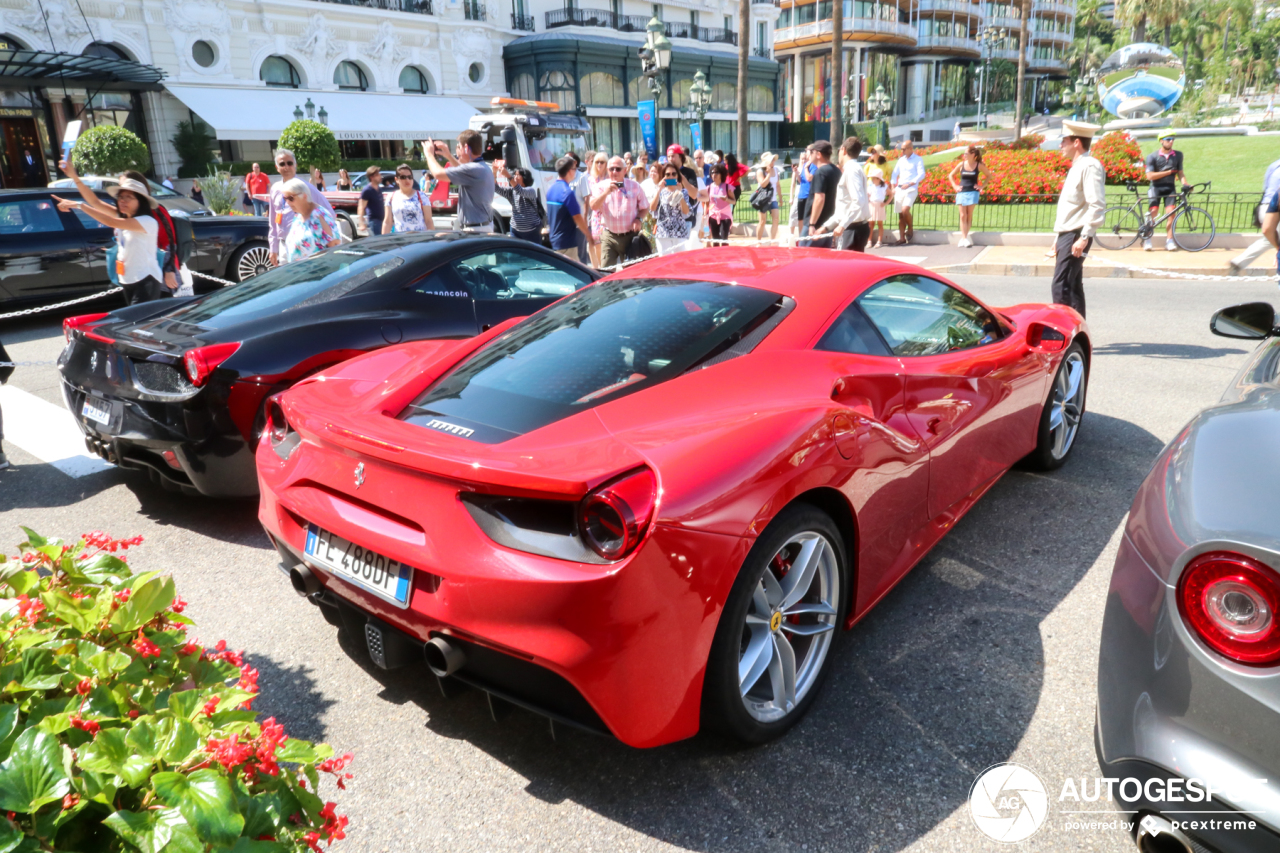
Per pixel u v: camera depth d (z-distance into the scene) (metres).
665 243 10.31
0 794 0.98
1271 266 10.28
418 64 34.56
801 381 2.37
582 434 2.05
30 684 1.20
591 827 1.98
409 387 2.45
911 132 74.88
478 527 1.89
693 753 2.22
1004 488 3.90
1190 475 1.63
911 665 2.57
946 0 78.25
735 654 1.99
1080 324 4.03
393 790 2.12
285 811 1.19
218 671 1.50
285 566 2.48
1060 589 2.99
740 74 25.91
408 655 2.18
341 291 4.17
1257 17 84.56
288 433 2.56
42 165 24.86
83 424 3.96
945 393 2.86
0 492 4.37
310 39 30.89
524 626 1.81
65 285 9.27
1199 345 6.68
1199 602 1.43
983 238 13.77
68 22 25.03
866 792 2.06
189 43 27.83
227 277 10.23
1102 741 1.65
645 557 1.77
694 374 2.34
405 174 8.98
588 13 41.34
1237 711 1.39
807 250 3.25
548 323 2.77
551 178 16.55
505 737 2.32
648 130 19.34
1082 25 96.81
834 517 2.38
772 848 1.90
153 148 27.47
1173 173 12.04
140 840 0.99
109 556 1.58
